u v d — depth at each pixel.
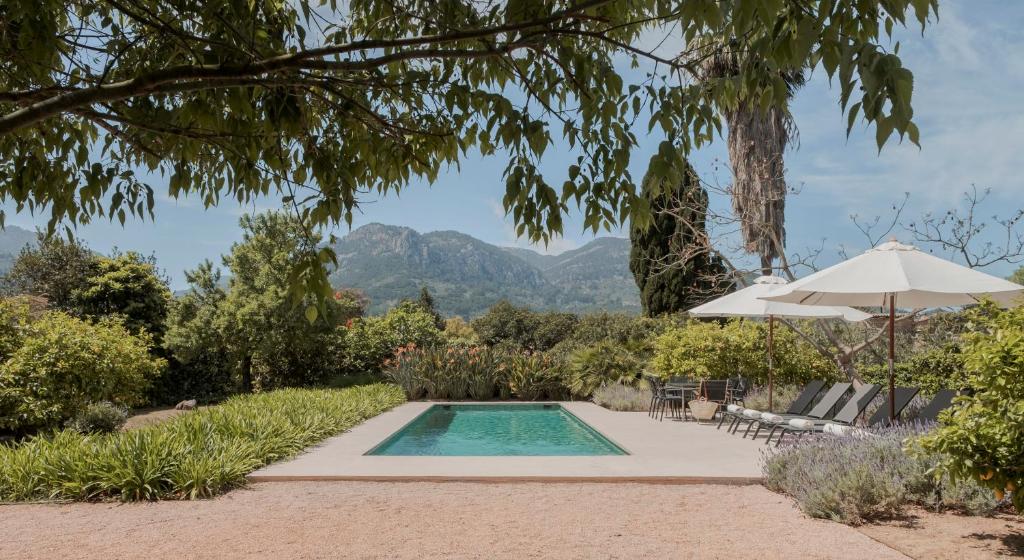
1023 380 4.26
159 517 5.48
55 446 7.01
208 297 17.00
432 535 4.92
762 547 4.56
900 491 5.40
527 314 33.38
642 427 10.79
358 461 7.78
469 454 9.33
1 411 9.62
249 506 5.86
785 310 10.73
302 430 9.38
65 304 17.44
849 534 4.85
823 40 1.66
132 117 2.76
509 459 7.82
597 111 2.61
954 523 5.03
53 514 5.61
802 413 10.10
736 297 11.32
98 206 2.99
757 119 16.30
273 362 18.00
